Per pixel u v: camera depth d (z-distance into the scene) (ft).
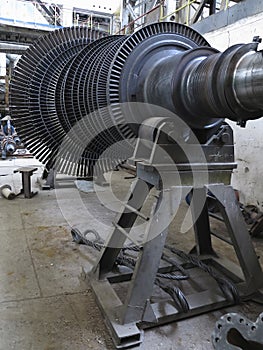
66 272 4.77
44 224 6.73
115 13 19.10
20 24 17.97
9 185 9.67
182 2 11.19
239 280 4.37
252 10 7.13
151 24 3.92
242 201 7.82
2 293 4.17
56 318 3.70
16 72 5.82
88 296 4.17
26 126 5.83
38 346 3.25
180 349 3.27
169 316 3.63
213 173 3.77
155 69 3.72
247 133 7.45
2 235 6.11
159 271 4.67
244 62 2.74
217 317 3.79
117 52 3.72
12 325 3.54
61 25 20.33
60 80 5.12
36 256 5.26
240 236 3.97
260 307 3.99
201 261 4.80
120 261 4.72
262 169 7.13
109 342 3.34
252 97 2.72
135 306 3.46
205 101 3.19
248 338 2.36
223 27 8.14
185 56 3.42
